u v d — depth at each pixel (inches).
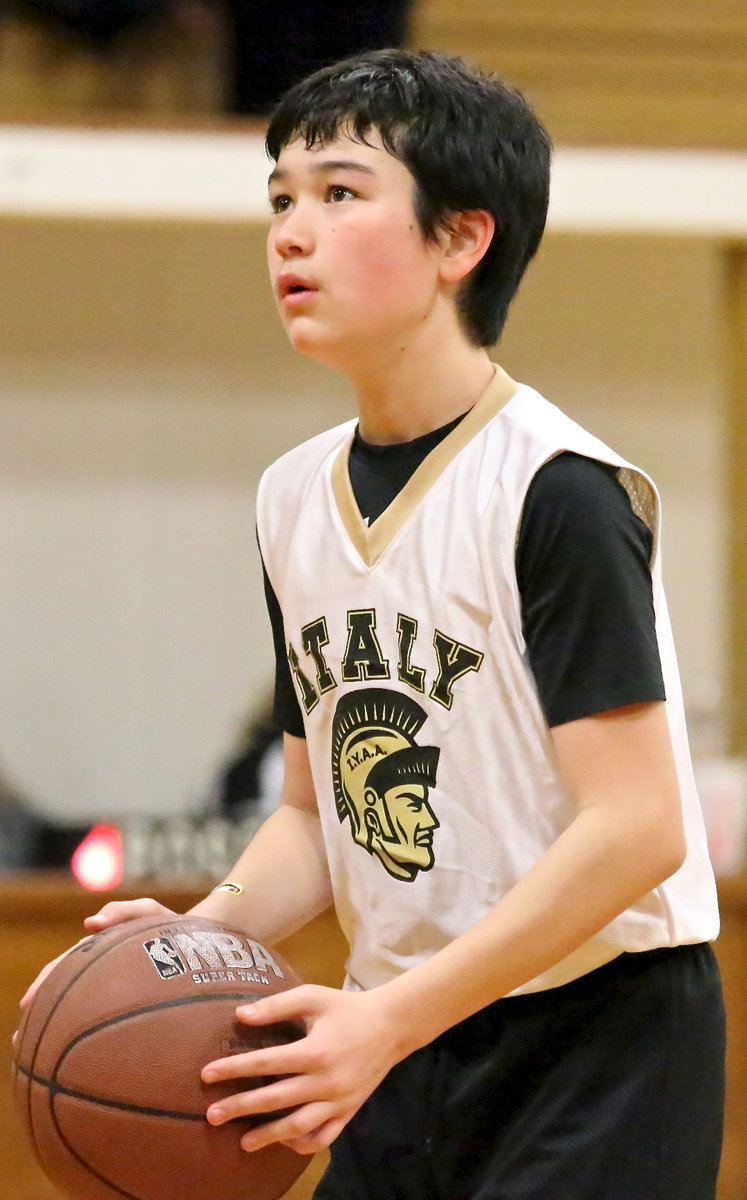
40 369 862.5
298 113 231.9
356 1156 248.2
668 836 211.8
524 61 839.1
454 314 238.1
